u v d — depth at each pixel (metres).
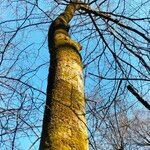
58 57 3.18
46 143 2.46
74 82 2.96
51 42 3.49
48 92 2.87
